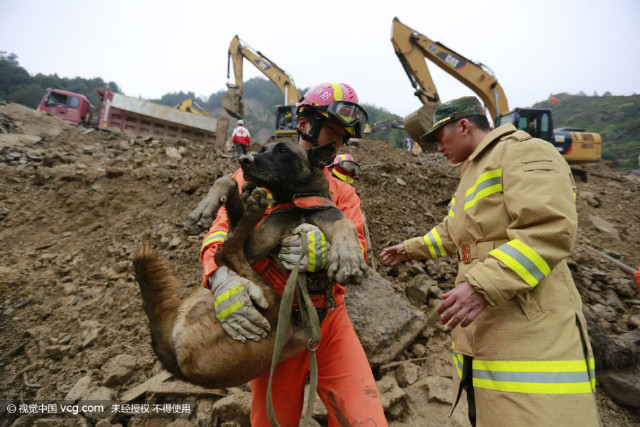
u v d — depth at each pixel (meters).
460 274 2.14
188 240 4.98
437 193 7.49
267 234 1.79
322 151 1.86
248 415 2.78
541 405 1.62
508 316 1.79
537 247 1.63
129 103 14.06
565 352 1.69
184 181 6.26
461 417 2.84
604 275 5.00
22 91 70.44
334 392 1.81
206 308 1.52
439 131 2.43
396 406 2.92
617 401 3.20
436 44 14.66
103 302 3.97
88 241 5.04
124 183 6.15
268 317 1.58
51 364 3.28
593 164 15.81
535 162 1.77
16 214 5.47
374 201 6.32
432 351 3.70
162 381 3.07
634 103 89.06
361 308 3.69
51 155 7.14
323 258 1.54
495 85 14.70
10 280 4.14
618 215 8.23
